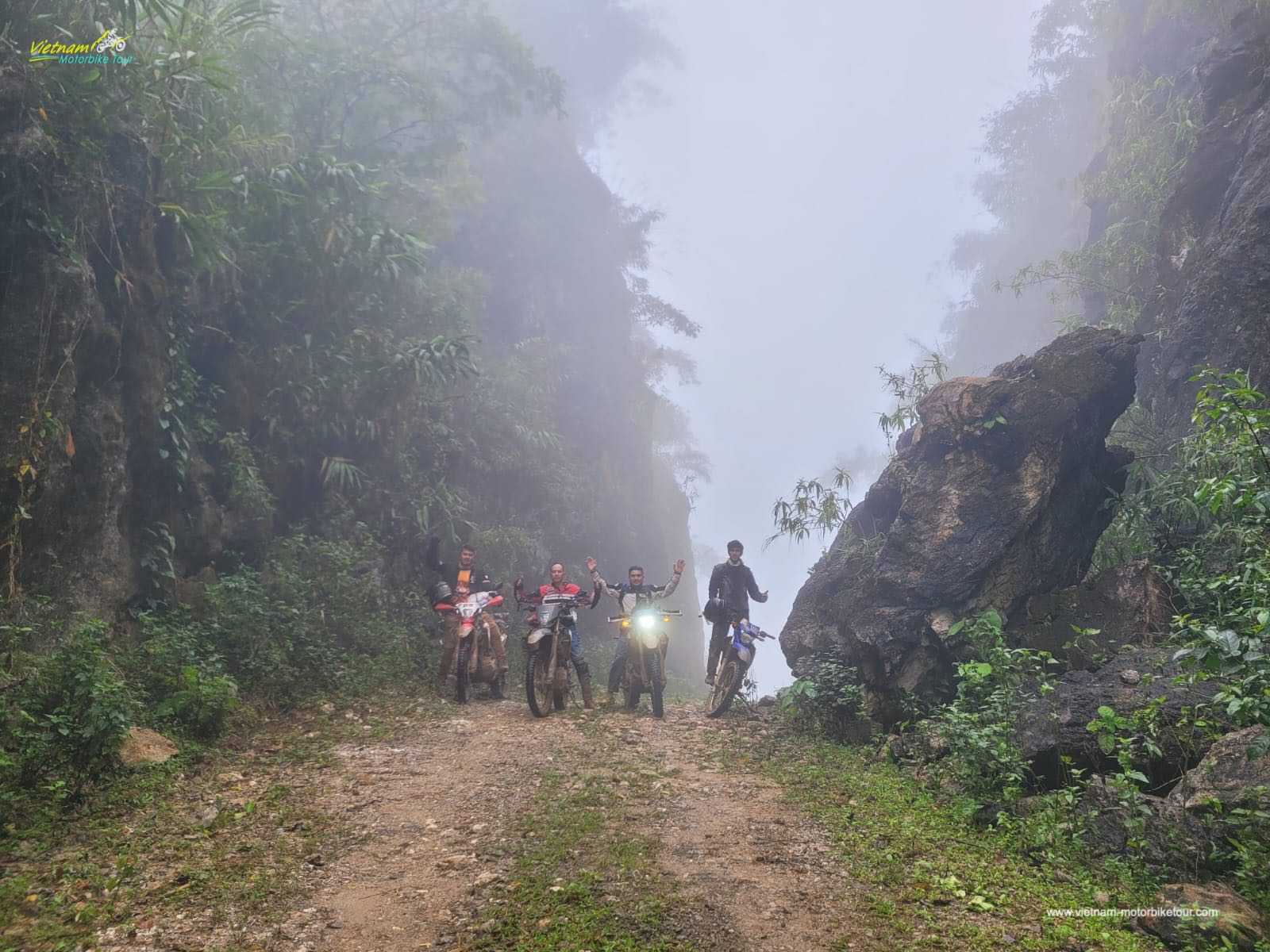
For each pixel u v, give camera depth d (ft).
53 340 24.93
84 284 25.88
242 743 25.41
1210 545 25.63
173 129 30.48
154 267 30.94
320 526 42.83
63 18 27.53
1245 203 35.32
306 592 36.91
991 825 18.62
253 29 44.96
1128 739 18.30
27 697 20.74
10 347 23.90
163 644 27.63
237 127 35.86
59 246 25.23
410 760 24.47
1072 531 28.17
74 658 21.17
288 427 41.50
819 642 31.89
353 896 15.40
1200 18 51.29
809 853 17.51
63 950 12.88
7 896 14.38
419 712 31.04
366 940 13.79
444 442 55.93
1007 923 14.32
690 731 29.35
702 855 17.26
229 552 36.27
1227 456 24.00
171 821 18.51
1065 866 16.47
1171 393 36.63
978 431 27.55
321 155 41.09
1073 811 17.98
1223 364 33.99
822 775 23.31
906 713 26.25
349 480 43.45
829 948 13.51
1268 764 15.60
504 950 13.28
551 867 16.47
